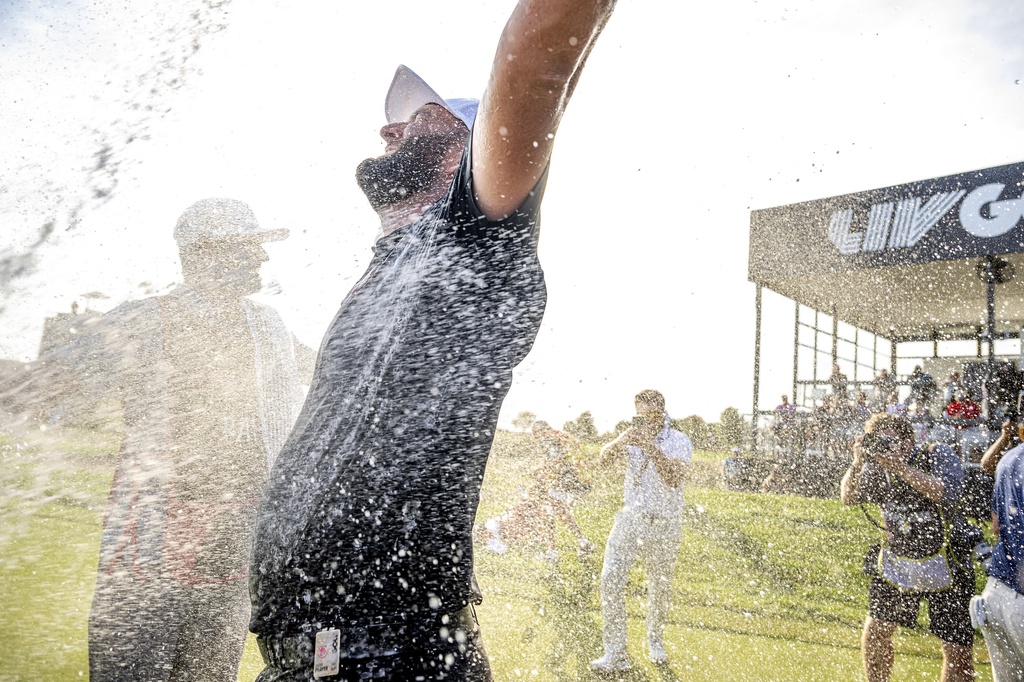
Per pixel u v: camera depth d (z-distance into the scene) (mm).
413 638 1175
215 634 2152
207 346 2277
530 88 905
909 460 2992
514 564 4266
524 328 1264
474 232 1161
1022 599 2443
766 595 4504
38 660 2545
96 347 2223
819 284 12492
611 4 833
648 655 3482
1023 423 2557
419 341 1219
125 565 2076
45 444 2295
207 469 2197
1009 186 10086
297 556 1222
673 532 3406
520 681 3047
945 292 12414
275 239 2430
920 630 4031
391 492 1206
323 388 1335
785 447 9828
